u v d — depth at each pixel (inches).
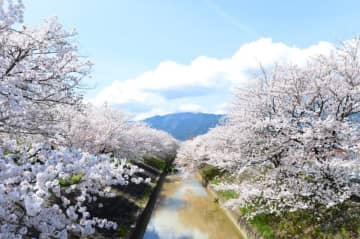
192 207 762.8
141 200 649.0
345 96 391.5
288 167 398.3
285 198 387.2
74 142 535.8
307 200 403.2
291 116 433.4
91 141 621.6
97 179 188.9
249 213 480.7
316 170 364.5
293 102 443.8
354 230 329.4
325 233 345.1
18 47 276.7
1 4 240.5
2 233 149.2
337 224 350.6
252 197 442.0
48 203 227.5
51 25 302.8
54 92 328.2
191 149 1232.8
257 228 437.4
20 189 152.6
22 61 292.2
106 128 683.4
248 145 477.4
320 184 368.8
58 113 345.4
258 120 429.4
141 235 533.3
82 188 198.7
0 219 157.1
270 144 423.2
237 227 542.9
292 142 397.7
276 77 498.0
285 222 402.6
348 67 400.8
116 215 487.2
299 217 396.2
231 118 597.6
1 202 140.9
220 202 728.3
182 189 1042.1
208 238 533.0
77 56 339.3
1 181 154.8
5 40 269.6
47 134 291.6
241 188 456.4
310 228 367.6
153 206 764.6
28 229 183.0
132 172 217.6
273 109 469.1
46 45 295.1
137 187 773.9
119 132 727.7
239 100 552.1
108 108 834.2
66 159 177.2
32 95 286.8
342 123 354.9
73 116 500.1
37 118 289.6
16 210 171.3
